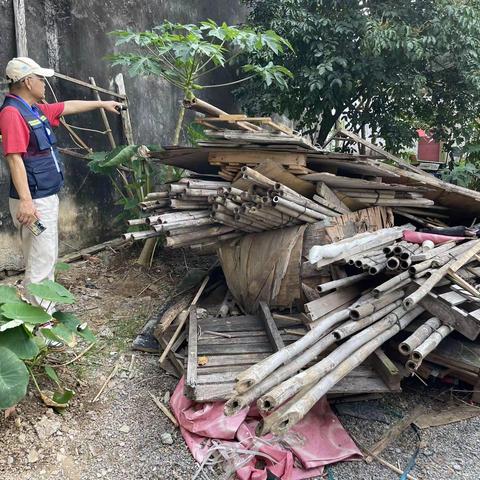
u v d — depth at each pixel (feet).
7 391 7.23
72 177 15.72
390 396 10.14
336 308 10.07
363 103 21.91
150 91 19.07
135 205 15.37
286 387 6.89
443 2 17.78
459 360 9.53
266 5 18.97
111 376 10.20
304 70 18.22
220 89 23.54
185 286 13.82
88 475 7.82
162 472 7.93
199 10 22.02
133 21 18.03
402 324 9.31
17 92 9.90
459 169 19.95
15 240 13.75
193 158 12.96
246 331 11.00
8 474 7.55
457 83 19.89
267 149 10.94
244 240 12.41
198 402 8.76
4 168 13.25
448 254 10.69
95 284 14.30
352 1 18.56
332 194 12.21
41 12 14.26
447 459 8.54
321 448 8.36
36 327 9.64
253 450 8.11
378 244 11.51
